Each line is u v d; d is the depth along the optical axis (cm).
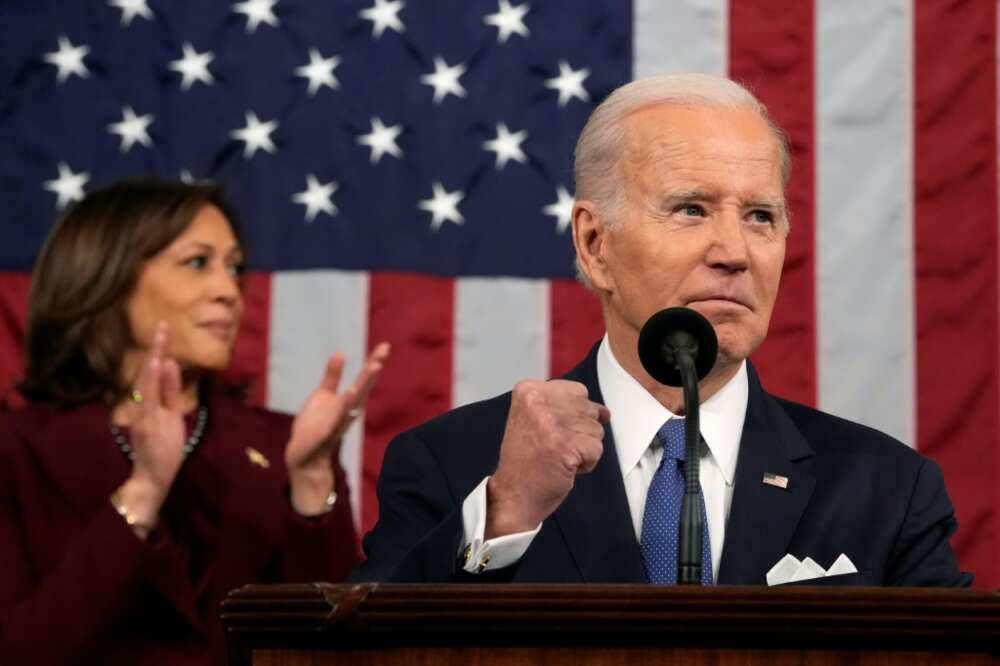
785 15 1808
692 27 1816
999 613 635
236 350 1791
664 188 977
